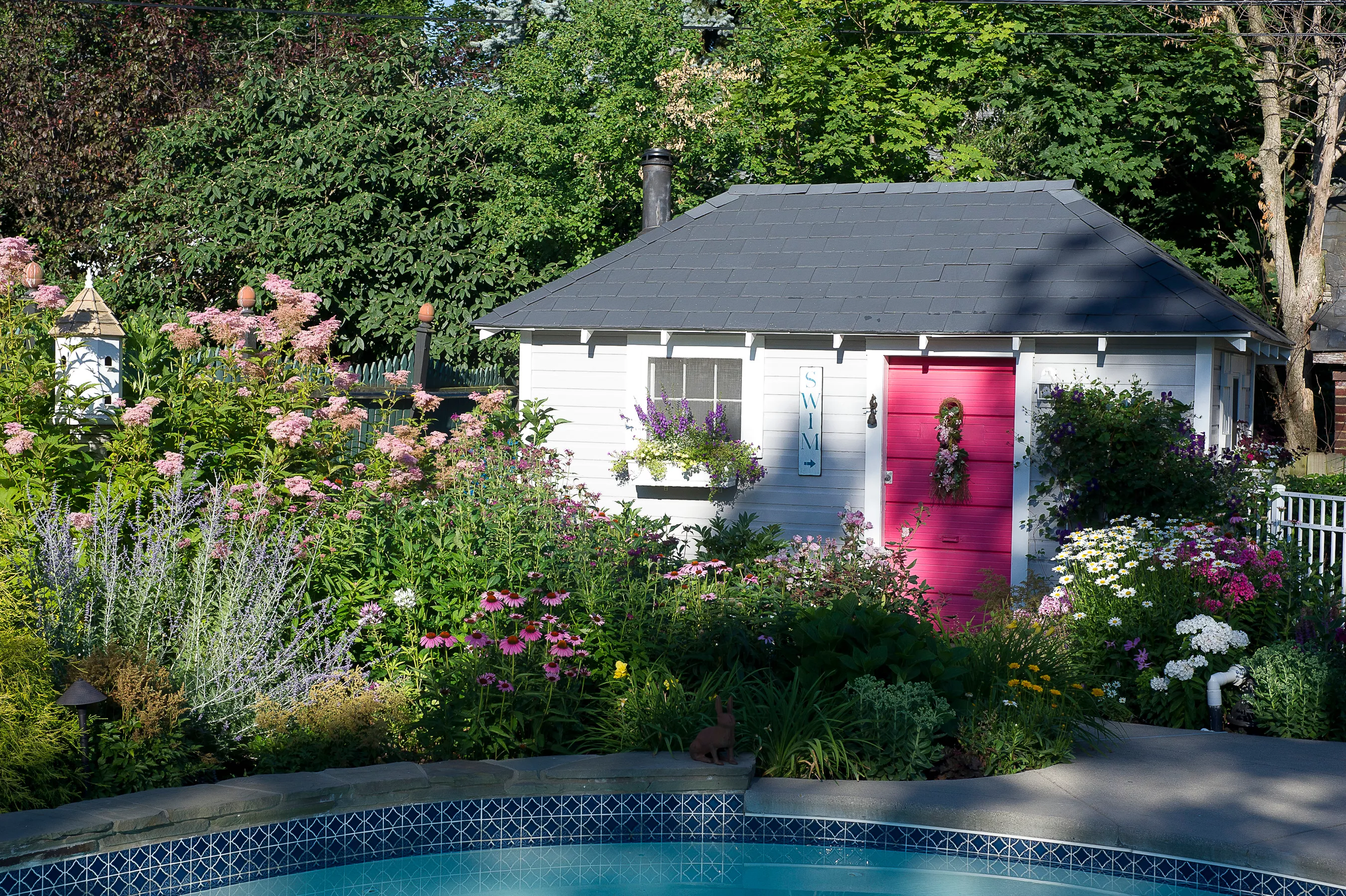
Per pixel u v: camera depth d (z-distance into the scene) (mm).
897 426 10984
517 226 18469
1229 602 7746
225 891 4941
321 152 18297
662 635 6777
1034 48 23094
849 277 11109
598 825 5496
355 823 5234
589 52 19094
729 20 24156
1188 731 6930
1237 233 23656
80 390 7520
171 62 22906
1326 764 6105
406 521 7336
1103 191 24156
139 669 5473
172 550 6438
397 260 18281
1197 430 9773
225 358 8359
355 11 27828
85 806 4840
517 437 10789
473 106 20125
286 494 7539
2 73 21688
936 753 5910
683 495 11438
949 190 12047
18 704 5168
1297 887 4688
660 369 11445
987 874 5211
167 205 18969
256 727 5828
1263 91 20844
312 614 6746
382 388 12609
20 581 5715
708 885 5125
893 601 7871
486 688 5949
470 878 5238
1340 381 18719
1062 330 9781
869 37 20922
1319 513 10156
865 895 5012
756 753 5836
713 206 12805
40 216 21781
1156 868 4957
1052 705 6375
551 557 7109
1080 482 9844
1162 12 22625
